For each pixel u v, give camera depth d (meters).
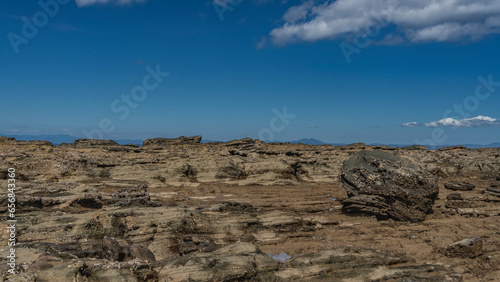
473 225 26.38
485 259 18.98
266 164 52.78
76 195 24.44
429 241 22.62
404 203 28.03
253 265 14.69
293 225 24.81
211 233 22.45
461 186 41.91
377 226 26.31
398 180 29.03
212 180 48.38
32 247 16.44
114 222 20.92
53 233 18.73
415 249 20.95
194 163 51.41
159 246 20.03
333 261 16.58
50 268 12.09
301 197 37.94
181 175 46.72
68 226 19.44
